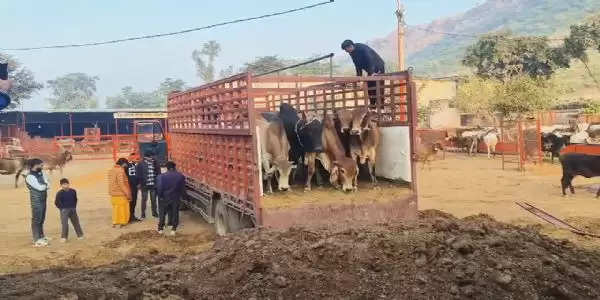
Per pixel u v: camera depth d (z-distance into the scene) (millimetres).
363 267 6273
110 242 10828
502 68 49750
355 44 11977
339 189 9781
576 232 9938
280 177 9633
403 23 25844
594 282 6031
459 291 5613
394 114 10039
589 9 196250
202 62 98562
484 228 7309
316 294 5867
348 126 9773
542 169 21688
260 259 6699
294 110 10828
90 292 6355
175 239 10930
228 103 9828
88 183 22641
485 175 20469
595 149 14766
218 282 6508
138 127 24656
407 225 7688
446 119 43594
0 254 10086
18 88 71438
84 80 127812
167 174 11484
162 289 6469
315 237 7297
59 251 10344
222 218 10734
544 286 5695
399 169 9844
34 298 6156
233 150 9672
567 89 43531
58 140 38250
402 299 5586
